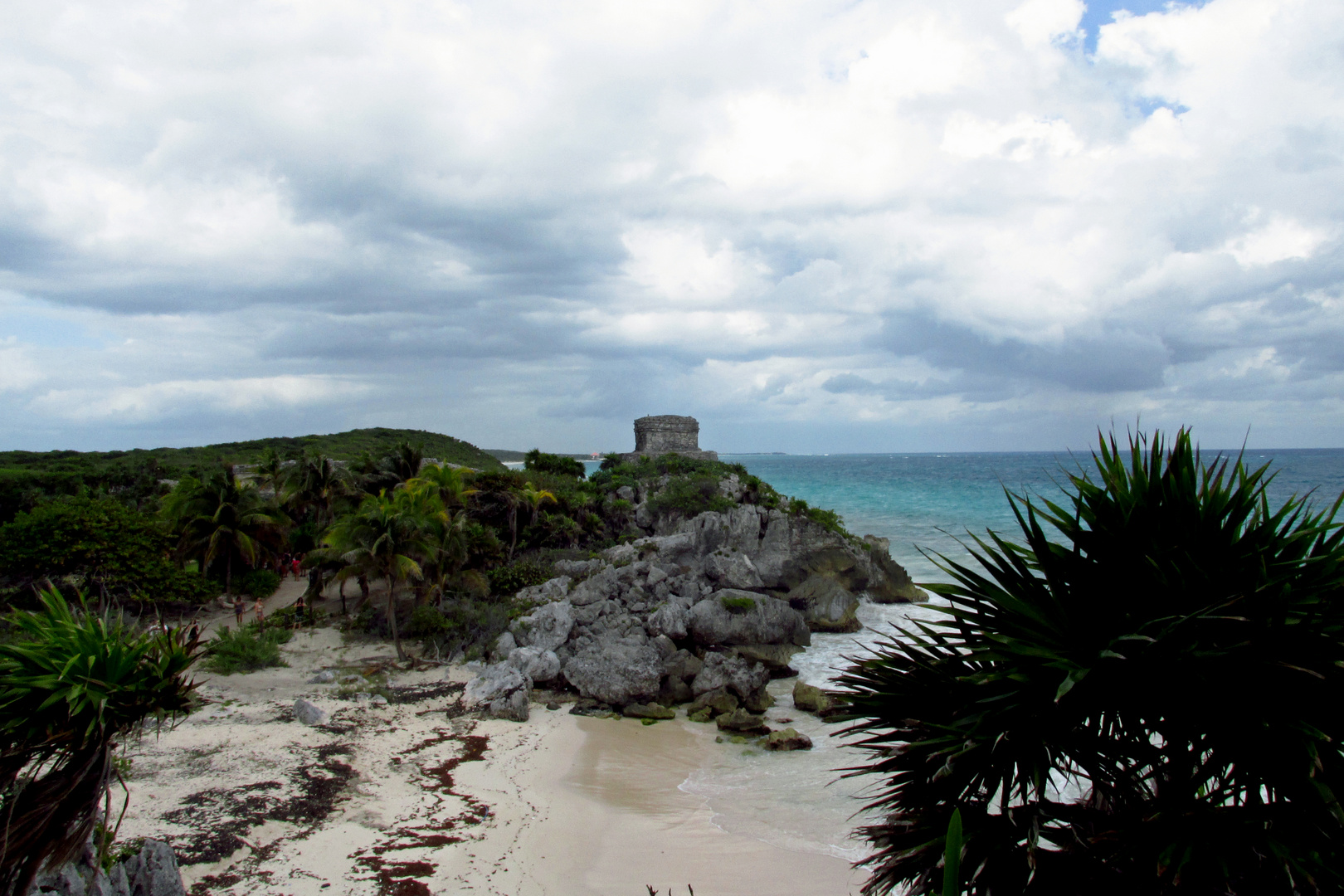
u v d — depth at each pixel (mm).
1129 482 6645
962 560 68250
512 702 29719
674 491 62438
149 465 80312
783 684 34938
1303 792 5312
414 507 37188
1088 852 5645
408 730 26953
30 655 8711
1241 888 5188
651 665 32594
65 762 9125
